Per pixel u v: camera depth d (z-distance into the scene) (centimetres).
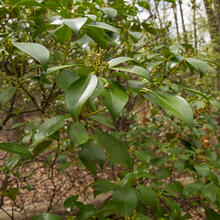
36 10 135
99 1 126
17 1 107
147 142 202
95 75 76
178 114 78
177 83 138
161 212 120
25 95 183
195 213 209
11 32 125
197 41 327
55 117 100
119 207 99
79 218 98
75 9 121
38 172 258
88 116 103
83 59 215
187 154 184
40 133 95
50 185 244
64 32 115
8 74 146
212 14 397
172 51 119
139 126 216
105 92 74
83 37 131
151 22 171
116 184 116
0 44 103
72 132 95
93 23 100
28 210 201
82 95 70
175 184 158
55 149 182
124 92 75
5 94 100
